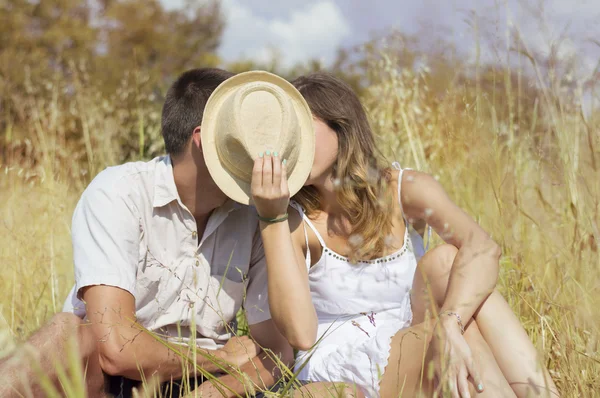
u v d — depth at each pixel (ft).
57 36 49.57
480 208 11.47
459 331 7.02
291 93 8.17
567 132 10.25
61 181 13.35
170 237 8.27
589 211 9.77
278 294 7.93
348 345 7.98
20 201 12.63
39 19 51.44
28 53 46.47
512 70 10.94
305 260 8.66
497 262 7.82
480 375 6.88
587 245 9.52
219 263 8.50
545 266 10.03
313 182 8.46
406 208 8.81
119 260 7.80
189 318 8.30
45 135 16.47
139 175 8.21
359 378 7.54
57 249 12.12
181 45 56.08
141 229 8.17
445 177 12.84
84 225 7.98
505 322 7.44
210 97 7.93
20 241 11.43
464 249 7.87
